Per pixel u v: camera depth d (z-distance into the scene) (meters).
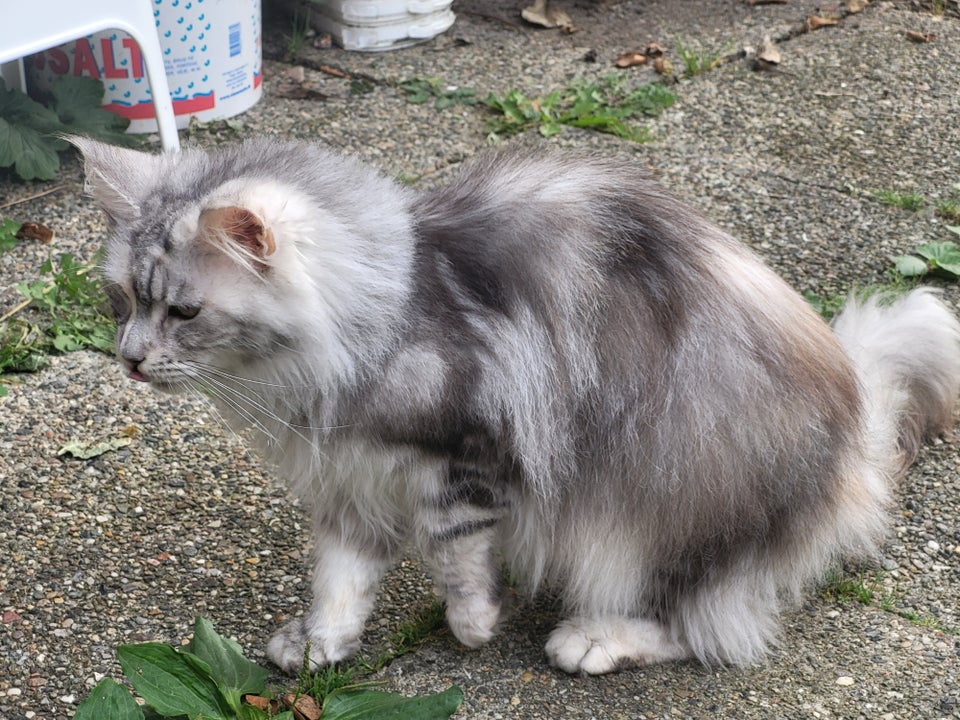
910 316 1.89
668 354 1.67
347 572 1.71
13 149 2.22
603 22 2.80
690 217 1.71
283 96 2.46
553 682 1.71
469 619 1.70
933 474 1.90
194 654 1.66
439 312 1.62
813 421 1.70
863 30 2.77
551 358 1.65
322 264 1.58
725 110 2.45
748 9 2.87
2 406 1.94
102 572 1.78
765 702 1.69
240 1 2.36
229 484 1.88
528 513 1.71
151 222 1.59
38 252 2.14
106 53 2.31
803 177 2.31
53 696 1.67
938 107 2.46
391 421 1.62
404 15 2.62
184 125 2.37
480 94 2.47
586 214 1.67
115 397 1.97
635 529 1.70
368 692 1.66
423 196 1.68
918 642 1.74
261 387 1.63
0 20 2.07
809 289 2.11
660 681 1.71
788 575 1.75
